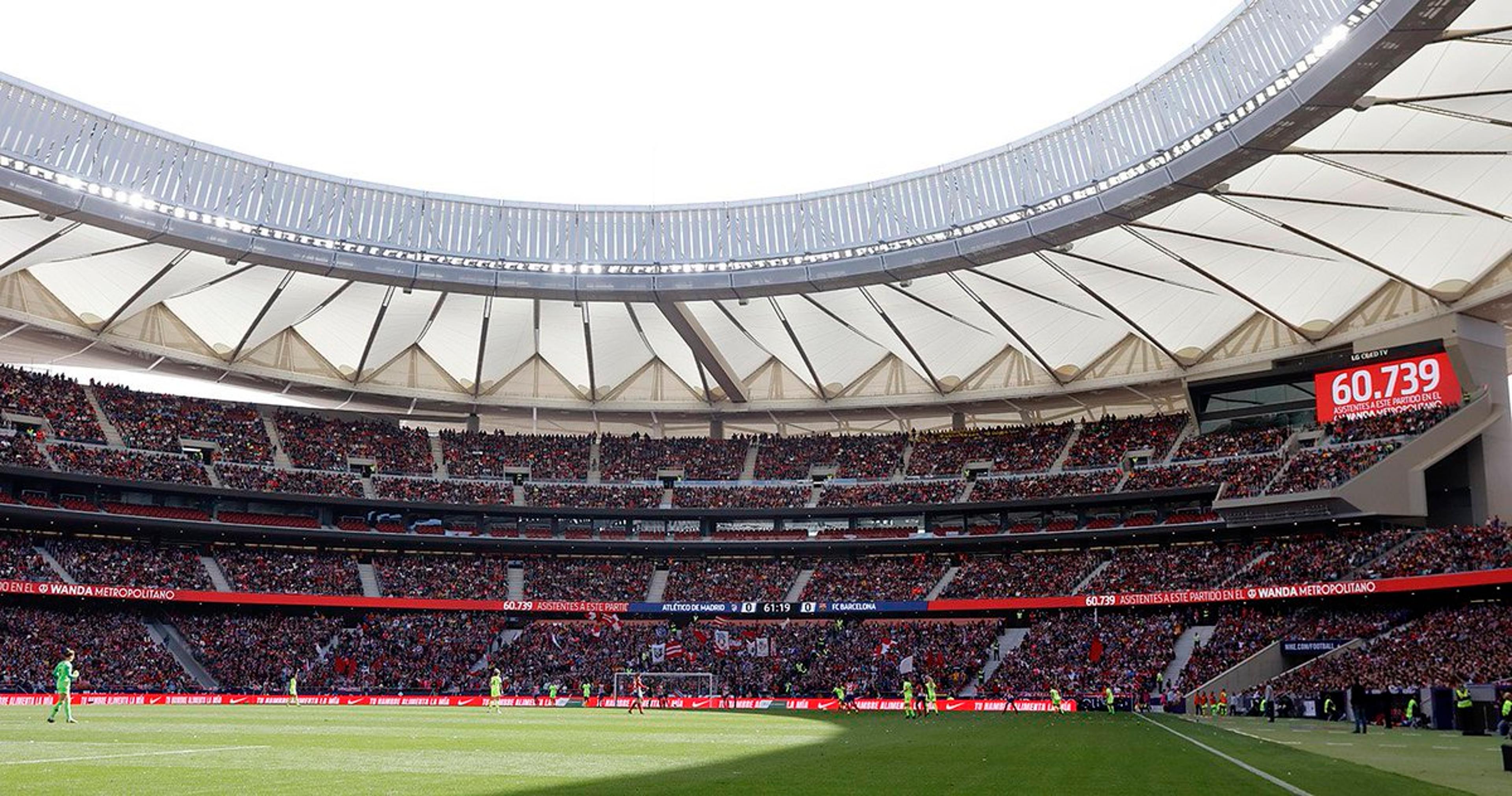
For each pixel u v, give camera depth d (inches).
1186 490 2822.3
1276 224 2150.6
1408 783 805.9
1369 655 2212.1
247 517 2979.8
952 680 2687.0
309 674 2704.2
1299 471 2615.7
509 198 2866.6
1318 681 2199.8
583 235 2719.0
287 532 2930.6
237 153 2431.1
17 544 2687.0
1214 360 2768.2
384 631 2925.7
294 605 2859.3
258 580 2859.3
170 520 2802.7
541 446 3417.8
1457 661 2044.8
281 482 3011.8
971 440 3316.9
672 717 1968.5
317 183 2536.9
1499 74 1633.9
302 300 2733.8
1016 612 2952.8
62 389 2913.4
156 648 2650.1
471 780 735.7
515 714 2068.2
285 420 3230.8
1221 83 1962.4
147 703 2411.4
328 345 2982.3
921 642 2854.3
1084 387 2947.8
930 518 3174.2
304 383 3051.2
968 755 1070.4
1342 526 2672.2
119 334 2719.0
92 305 2623.0
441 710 2220.7
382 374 3144.7
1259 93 1883.6
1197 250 2301.9
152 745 977.5
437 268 2645.2
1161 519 2928.2
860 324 2866.6
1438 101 1727.4
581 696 2723.9
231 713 1868.8
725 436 3587.6
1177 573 2743.6
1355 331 2516.0
